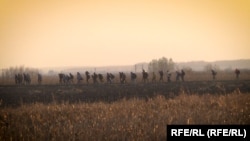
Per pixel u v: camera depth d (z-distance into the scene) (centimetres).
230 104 4703
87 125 4116
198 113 4412
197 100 4931
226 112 4491
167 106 4703
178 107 4659
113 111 4512
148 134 3919
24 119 4391
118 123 4119
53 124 4178
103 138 3809
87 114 4419
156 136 3894
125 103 4922
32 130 4112
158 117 4288
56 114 4469
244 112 4478
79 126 4088
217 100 4875
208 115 4359
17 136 4034
